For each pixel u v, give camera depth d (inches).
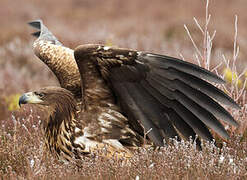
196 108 375.6
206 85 367.6
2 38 1275.8
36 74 924.6
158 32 1503.4
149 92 380.2
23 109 527.2
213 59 1070.4
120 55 364.2
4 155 396.8
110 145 394.0
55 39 497.4
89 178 344.5
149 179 335.6
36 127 460.8
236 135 446.0
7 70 877.8
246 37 1501.0
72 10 2123.5
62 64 445.7
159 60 367.2
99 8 2150.6
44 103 404.8
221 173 343.3
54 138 408.2
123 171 349.7
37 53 464.8
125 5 2143.2
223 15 1943.9
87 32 1305.4
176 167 350.0
